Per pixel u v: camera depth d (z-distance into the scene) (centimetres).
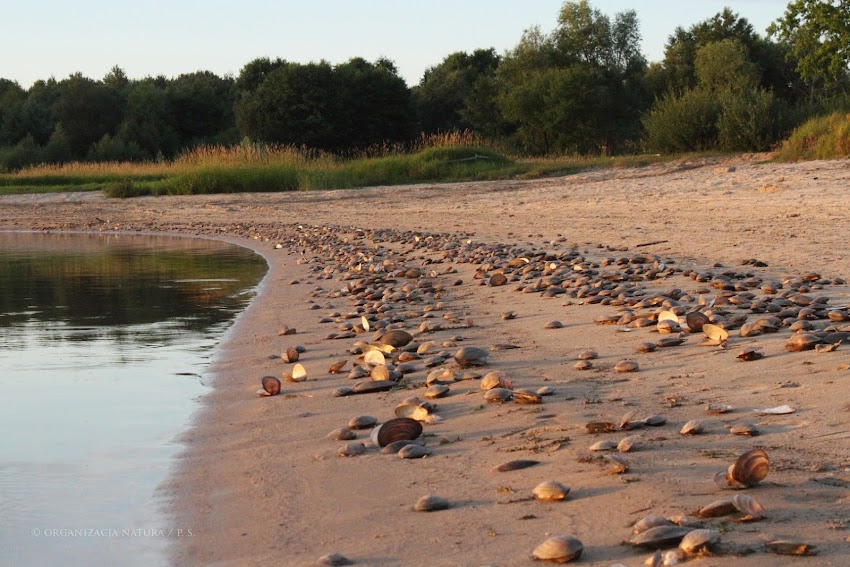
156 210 2630
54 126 6009
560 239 1376
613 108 4866
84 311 959
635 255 1158
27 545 337
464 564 283
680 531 281
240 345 741
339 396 543
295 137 4712
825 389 450
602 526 302
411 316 822
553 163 3070
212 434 480
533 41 5500
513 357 611
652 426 418
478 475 372
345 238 1691
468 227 1700
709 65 4953
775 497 312
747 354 531
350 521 335
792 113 3075
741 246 1151
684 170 2550
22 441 476
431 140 3744
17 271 1371
